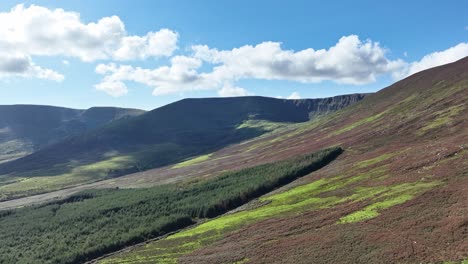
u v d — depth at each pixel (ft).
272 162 549.13
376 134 491.72
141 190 589.32
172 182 621.72
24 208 583.58
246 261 198.80
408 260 142.31
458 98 475.31
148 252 309.42
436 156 275.59
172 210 444.14
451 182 208.03
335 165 425.28
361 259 155.53
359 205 229.04
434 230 158.10
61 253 369.50
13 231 458.50
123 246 369.71
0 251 393.91
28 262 355.36
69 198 609.01
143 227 405.18
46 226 462.19
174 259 253.85
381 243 163.32
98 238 393.29
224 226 314.96
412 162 290.15
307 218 246.68
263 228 260.83
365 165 357.82
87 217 474.90
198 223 399.24
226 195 439.63
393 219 184.03
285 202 333.21
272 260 187.32
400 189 230.07
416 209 186.39
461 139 300.61
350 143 505.25
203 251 251.60
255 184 444.96
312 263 167.63
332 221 218.38
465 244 139.03
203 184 528.22
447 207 175.32
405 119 499.51
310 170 450.71
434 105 496.64
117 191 625.41
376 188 258.98
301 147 617.62
